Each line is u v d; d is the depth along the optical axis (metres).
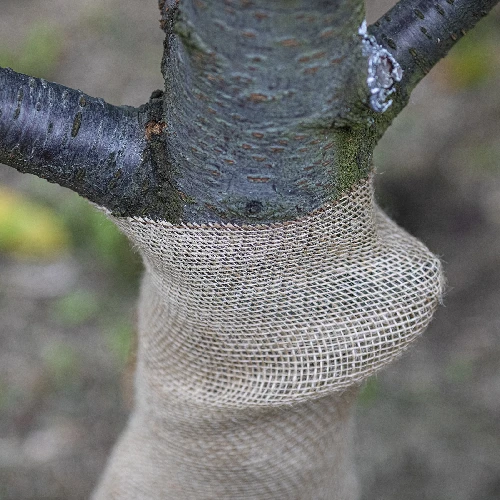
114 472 0.88
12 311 1.67
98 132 0.71
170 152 0.71
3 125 0.70
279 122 0.68
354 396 0.81
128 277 1.70
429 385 1.51
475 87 1.97
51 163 0.71
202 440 0.80
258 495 0.82
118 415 1.50
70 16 2.32
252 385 0.76
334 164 0.71
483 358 1.52
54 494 1.38
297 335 0.74
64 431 1.47
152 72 2.15
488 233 1.65
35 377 1.55
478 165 1.77
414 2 0.74
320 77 0.67
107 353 1.59
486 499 1.35
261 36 0.66
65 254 1.76
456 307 1.60
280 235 0.72
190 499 0.84
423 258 0.75
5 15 2.34
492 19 2.10
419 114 1.92
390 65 0.68
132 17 2.32
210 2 0.66
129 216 0.73
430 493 1.37
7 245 1.73
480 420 1.45
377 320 0.74
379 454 1.42
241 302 0.74
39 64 2.16
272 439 0.80
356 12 0.66
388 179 1.75
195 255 0.73
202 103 0.68
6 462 1.42
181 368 0.78
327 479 0.85
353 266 0.74
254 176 0.70
